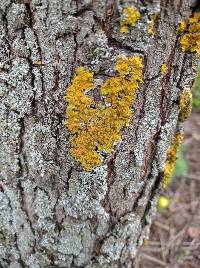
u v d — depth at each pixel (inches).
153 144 11.1
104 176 10.9
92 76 9.4
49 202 11.7
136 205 12.3
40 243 12.6
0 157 11.1
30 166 11.0
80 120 9.9
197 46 9.7
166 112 10.7
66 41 9.0
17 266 13.4
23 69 9.5
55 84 9.6
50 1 8.6
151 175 11.8
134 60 9.2
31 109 10.1
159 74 9.7
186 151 22.5
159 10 8.6
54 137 10.4
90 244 12.6
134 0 8.4
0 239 12.9
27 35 9.1
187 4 9.0
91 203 11.5
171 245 18.2
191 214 19.6
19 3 8.7
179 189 20.6
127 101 9.7
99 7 8.5
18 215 12.2
